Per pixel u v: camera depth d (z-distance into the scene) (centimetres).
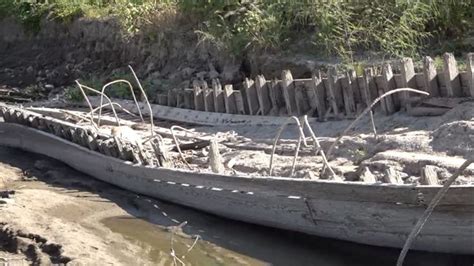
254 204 887
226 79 1623
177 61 1819
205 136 1266
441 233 725
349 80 1191
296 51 1512
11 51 2489
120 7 2098
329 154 931
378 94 1155
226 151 1157
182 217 993
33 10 2452
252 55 1575
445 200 698
